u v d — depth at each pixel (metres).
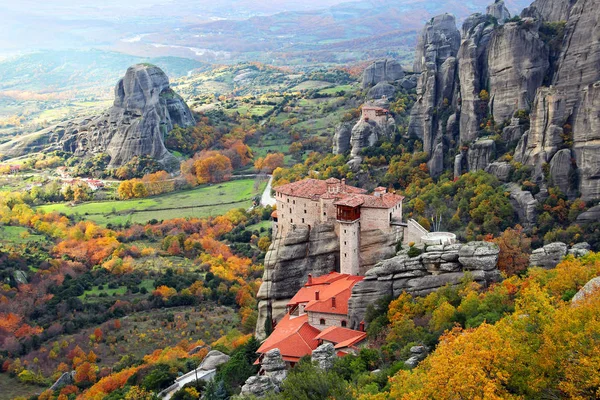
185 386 117.69
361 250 131.88
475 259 106.25
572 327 64.44
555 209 160.12
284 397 83.19
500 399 58.62
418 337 95.56
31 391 151.00
